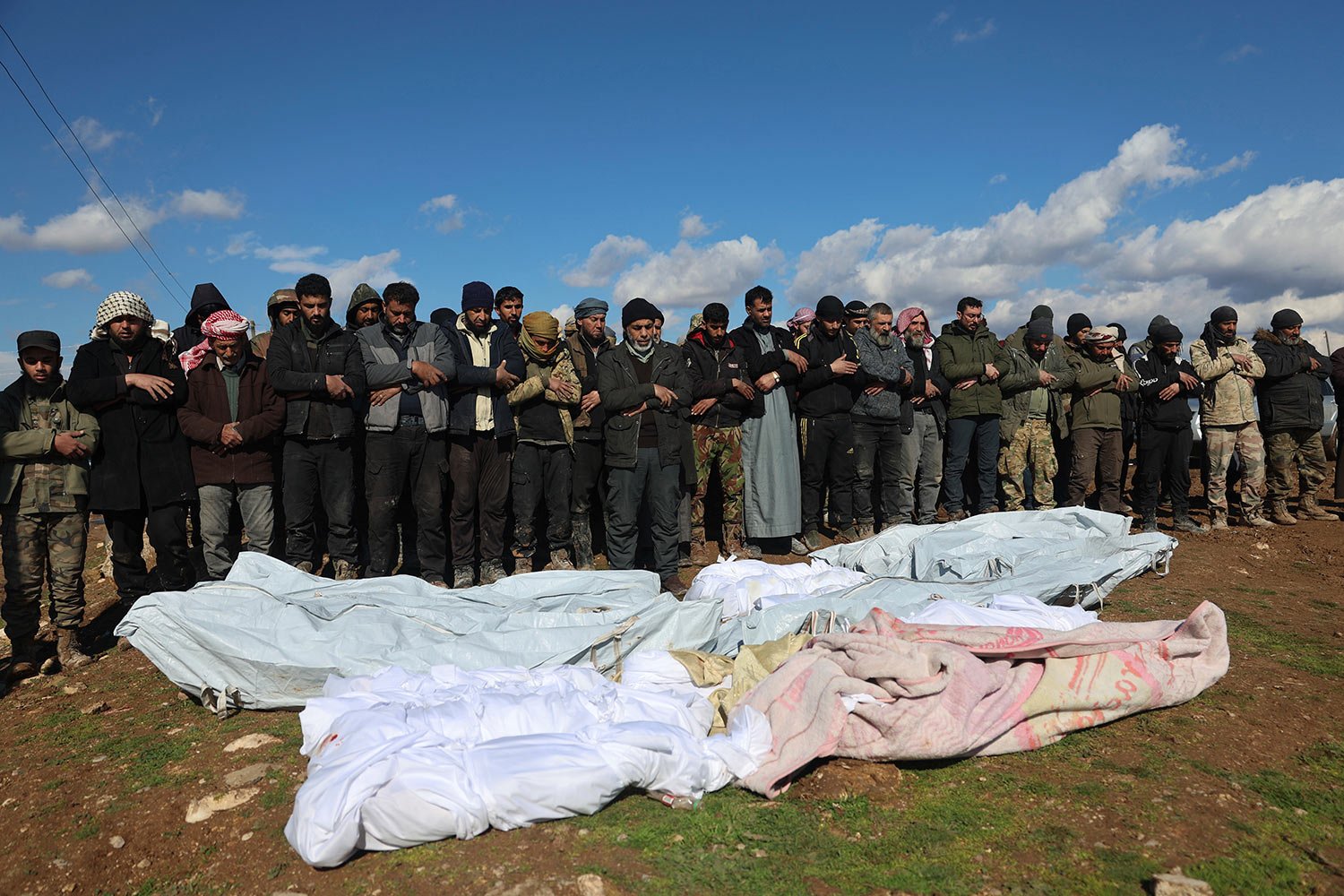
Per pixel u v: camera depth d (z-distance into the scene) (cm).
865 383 799
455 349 658
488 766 319
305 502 632
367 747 324
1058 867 293
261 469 605
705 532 866
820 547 804
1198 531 875
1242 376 888
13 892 301
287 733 425
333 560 646
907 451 843
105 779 385
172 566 588
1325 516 934
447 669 411
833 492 816
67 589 555
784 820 327
